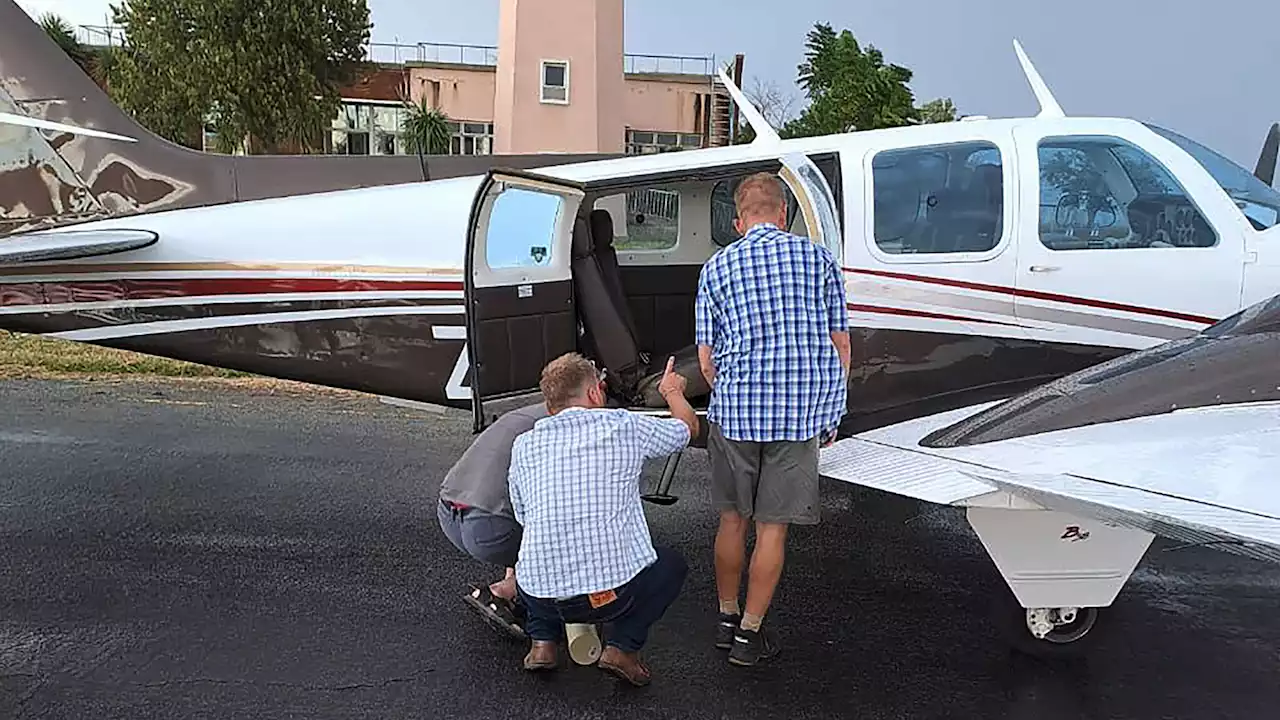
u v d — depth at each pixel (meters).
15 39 4.61
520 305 3.99
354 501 4.68
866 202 3.94
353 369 4.37
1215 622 3.52
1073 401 3.21
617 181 3.82
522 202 3.98
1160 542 4.32
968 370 4.03
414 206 4.23
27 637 3.24
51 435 5.76
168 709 2.81
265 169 4.89
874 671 3.13
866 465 3.23
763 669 3.13
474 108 26.03
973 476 2.88
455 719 2.79
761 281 2.82
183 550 4.03
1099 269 3.95
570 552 2.73
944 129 4.06
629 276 4.91
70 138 4.66
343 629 3.34
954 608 3.63
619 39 20.50
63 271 4.35
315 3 19.94
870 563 4.07
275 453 5.48
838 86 21.84
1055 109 4.28
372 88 25.62
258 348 4.41
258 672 3.04
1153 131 4.11
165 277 4.37
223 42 19.58
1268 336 3.20
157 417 6.27
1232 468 2.66
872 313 3.94
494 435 3.17
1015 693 3.01
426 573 3.83
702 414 4.06
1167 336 4.01
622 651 2.92
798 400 2.82
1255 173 4.77
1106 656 3.26
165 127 19.86
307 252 4.29
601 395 2.98
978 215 3.97
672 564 2.91
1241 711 2.92
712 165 3.97
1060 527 3.02
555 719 2.81
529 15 19.73
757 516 2.96
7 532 4.20
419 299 4.22
